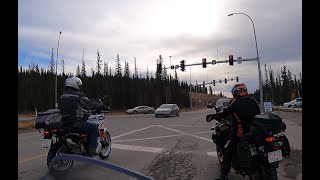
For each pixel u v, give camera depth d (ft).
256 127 17.93
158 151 33.91
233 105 19.86
